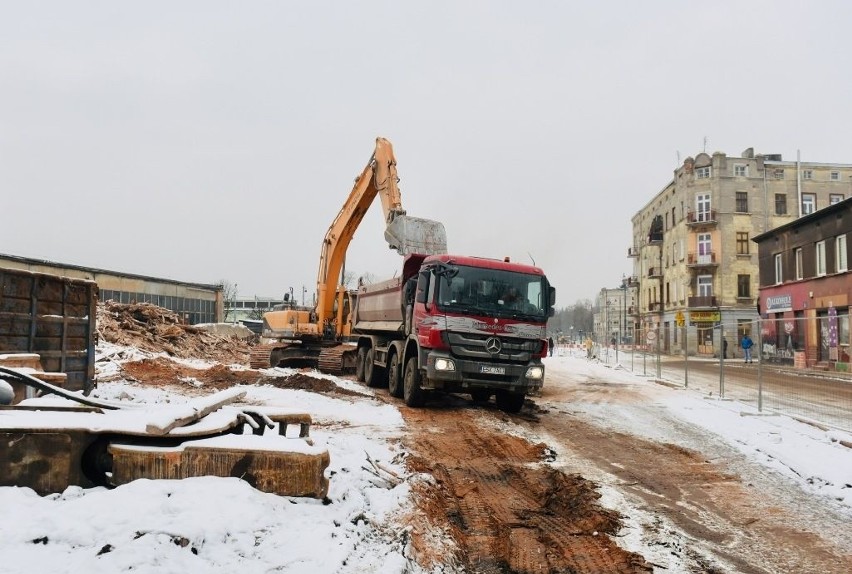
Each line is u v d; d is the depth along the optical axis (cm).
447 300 1116
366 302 1664
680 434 989
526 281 1173
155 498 364
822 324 1102
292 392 1231
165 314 2695
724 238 4928
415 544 414
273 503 388
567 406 1324
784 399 1229
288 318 1944
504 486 640
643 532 513
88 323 1078
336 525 391
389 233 1465
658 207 6022
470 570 415
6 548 306
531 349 1145
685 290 5178
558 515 554
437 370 1099
